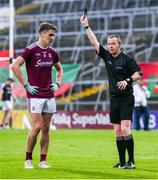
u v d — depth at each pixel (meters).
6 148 43.97
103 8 117.19
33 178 23.28
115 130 28.44
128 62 27.69
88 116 83.25
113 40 27.58
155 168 28.50
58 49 113.88
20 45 117.31
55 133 68.44
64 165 29.89
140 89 74.25
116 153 39.25
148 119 75.38
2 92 81.31
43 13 121.81
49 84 27.30
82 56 111.38
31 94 27.00
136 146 46.22
